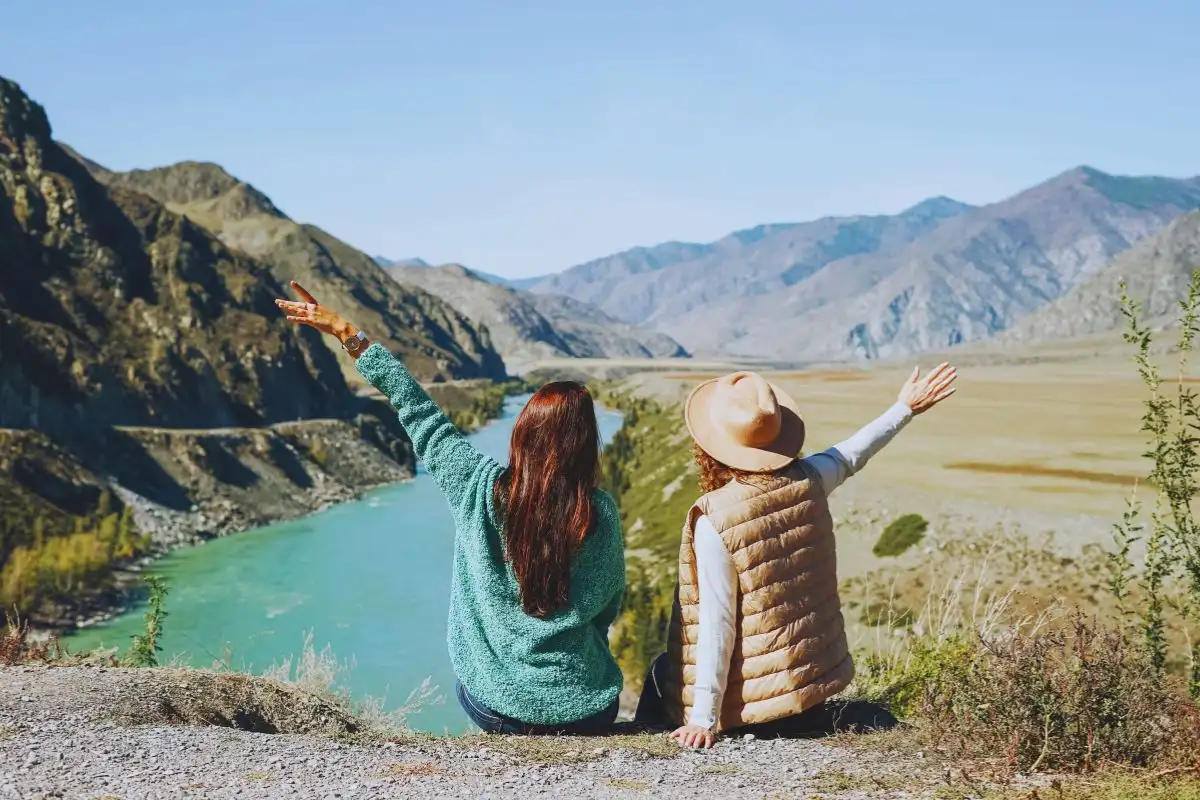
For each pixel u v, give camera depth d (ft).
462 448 17.43
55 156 450.71
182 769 15.34
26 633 26.22
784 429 18.04
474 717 17.93
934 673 21.40
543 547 16.60
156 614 27.58
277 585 197.36
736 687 17.08
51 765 15.17
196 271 469.57
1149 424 23.13
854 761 16.39
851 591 120.06
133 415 348.59
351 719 22.26
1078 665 17.22
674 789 14.74
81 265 412.36
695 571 17.34
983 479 150.82
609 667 18.08
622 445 351.87
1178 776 15.26
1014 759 15.94
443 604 176.35
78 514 265.54
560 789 14.65
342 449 404.36
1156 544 22.81
